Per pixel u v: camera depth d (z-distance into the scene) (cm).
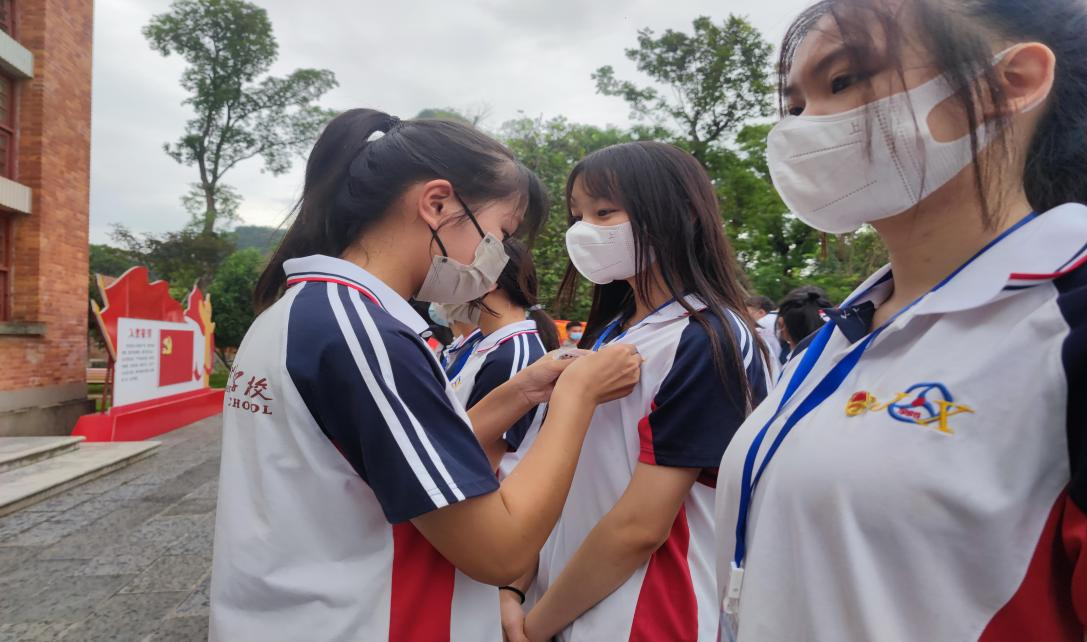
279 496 84
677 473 108
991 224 64
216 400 994
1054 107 64
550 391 130
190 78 2345
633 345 115
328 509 84
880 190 68
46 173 774
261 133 2461
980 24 63
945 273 68
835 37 68
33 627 274
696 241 127
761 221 1424
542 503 90
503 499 87
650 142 131
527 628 121
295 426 83
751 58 1523
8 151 752
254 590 84
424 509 77
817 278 425
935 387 58
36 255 762
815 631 61
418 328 96
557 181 920
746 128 1548
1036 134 65
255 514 86
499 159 106
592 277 138
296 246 107
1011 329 56
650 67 1638
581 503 129
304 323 86
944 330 61
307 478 84
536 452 96
